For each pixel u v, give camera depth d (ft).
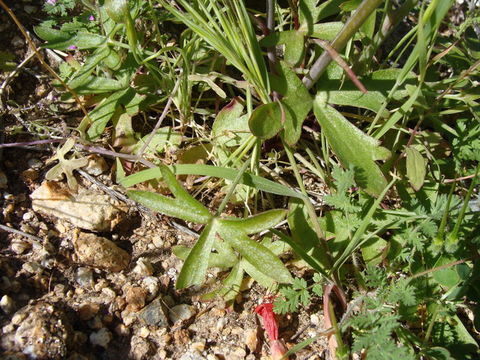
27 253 0.71
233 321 0.70
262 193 0.78
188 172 0.67
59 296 0.69
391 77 0.76
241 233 0.63
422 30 0.61
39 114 0.82
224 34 0.78
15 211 0.74
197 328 0.70
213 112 0.83
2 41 0.86
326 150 0.78
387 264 0.73
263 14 0.85
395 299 0.64
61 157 0.74
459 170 0.80
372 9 0.62
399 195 0.77
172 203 0.63
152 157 0.79
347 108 0.89
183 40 0.83
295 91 0.72
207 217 0.63
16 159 0.78
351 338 0.68
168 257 0.75
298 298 0.72
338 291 0.68
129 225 0.76
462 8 1.02
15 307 0.66
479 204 0.78
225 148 0.77
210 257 0.70
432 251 0.72
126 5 0.69
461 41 0.91
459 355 0.68
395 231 0.74
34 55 0.84
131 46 0.74
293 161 0.74
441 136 0.86
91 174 0.78
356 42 0.97
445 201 0.70
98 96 0.82
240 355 0.68
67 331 0.64
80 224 0.74
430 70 0.92
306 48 0.80
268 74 0.73
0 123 0.80
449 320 0.70
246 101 0.80
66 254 0.72
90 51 0.85
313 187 0.81
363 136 0.72
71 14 0.88
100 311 0.69
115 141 0.79
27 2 0.89
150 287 0.71
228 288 0.70
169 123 0.84
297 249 0.65
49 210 0.75
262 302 0.72
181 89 0.78
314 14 0.76
